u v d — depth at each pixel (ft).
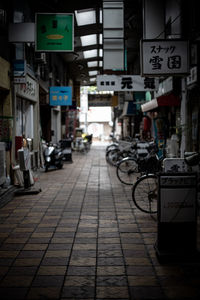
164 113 42.19
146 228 15.84
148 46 22.38
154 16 32.83
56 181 31.07
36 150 40.78
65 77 78.59
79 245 13.52
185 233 11.84
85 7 42.60
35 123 41.37
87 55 72.49
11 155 28.53
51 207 20.35
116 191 25.75
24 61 28.09
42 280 10.32
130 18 49.34
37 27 26.53
